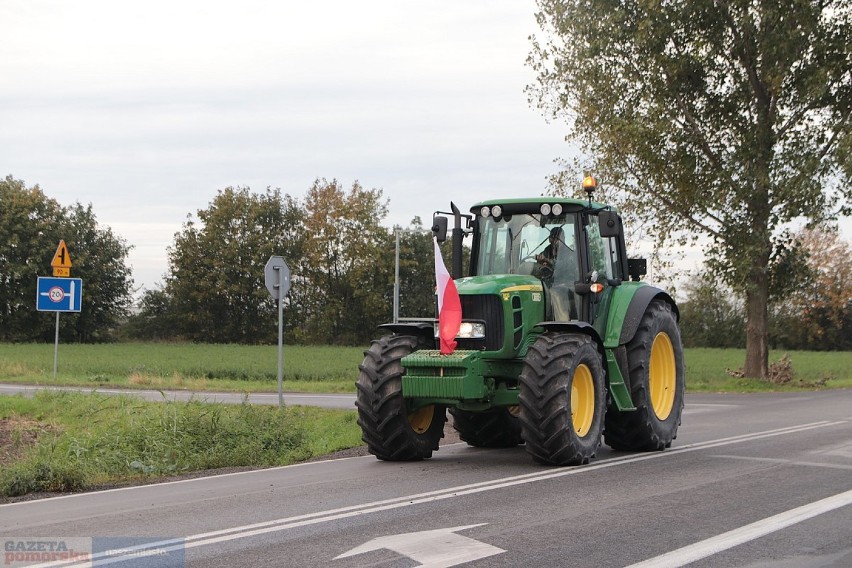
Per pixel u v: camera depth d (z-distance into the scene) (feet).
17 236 218.18
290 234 249.34
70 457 35.91
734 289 85.46
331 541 20.25
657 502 24.81
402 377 33.09
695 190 83.66
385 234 237.66
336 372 109.60
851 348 213.25
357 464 33.73
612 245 38.42
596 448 33.04
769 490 26.63
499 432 38.45
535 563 18.26
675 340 39.27
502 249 36.35
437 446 35.78
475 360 32.40
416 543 19.95
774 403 63.98
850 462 32.45
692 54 82.99
